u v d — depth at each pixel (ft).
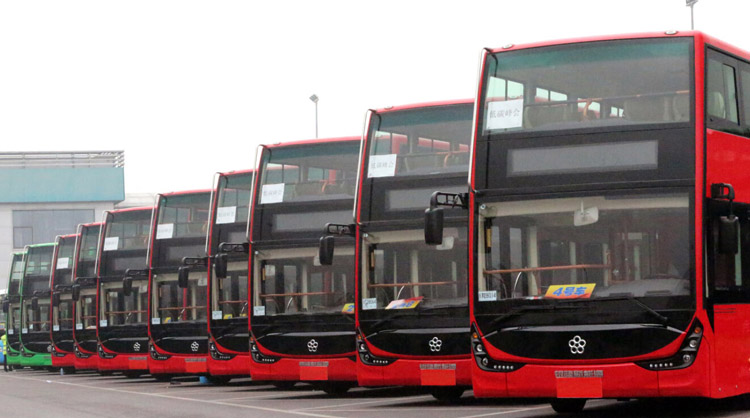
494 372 47.75
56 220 268.62
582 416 51.13
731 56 48.83
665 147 45.68
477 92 49.73
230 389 86.38
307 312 73.00
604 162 46.65
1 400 81.25
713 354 44.68
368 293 63.00
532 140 48.16
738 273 47.44
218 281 86.07
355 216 64.13
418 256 62.13
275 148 76.64
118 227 110.73
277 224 75.15
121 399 77.20
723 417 47.80
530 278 47.37
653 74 46.60
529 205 47.75
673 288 44.73
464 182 62.18
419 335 61.11
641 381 44.91
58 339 130.00
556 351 46.29
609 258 45.98
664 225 45.24
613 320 45.47
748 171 49.06
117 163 275.80
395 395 71.92
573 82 47.91
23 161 271.08
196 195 98.68
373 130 65.00
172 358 96.68
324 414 56.80
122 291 109.19
